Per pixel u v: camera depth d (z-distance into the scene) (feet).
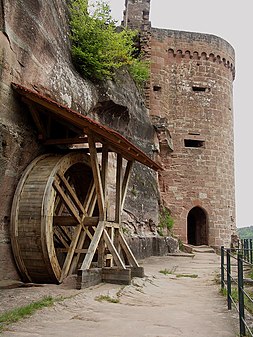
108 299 23.88
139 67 67.67
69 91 36.60
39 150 31.27
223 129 82.43
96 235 29.01
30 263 27.22
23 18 28.89
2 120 26.76
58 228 34.01
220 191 79.15
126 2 83.56
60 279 27.78
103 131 27.78
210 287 32.53
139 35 78.33
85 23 43.11
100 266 29.35
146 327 18.04
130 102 57.16
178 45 82.07
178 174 76.84
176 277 38.60
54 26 35.76
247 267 44.19
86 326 17.61
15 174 28.71
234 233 81.25
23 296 22.94
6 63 26.86
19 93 27.89
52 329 16.69
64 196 29.30
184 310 22.68
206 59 83.25
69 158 30.78
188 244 79.15
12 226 27.22
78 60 41.81
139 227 59.00
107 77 47.88
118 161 34.45
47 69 33.04
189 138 79.20
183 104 80.28
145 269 43.27
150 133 70.03
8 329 16.21
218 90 83.30
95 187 30.45
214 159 79.77
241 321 17.29
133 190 59.26
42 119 31.40
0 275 26.43
